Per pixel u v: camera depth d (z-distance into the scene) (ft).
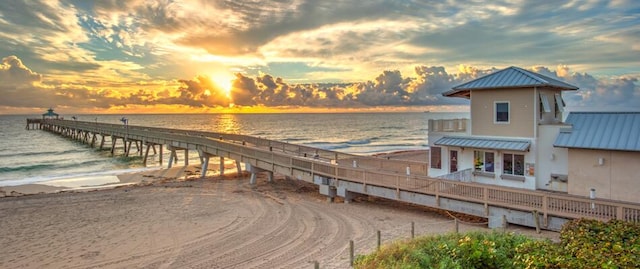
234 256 45.27
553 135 56.24
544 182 57.06
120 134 185.26
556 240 42.55
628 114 52.95
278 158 84.79
